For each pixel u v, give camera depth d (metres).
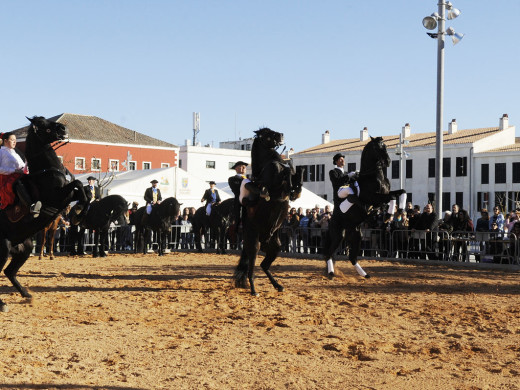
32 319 8.90
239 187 11.88
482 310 10.05
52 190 9.68
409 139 68.00
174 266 19.16
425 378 5.96
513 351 7.16
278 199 11.20
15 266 10.68
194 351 6.95
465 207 61.25
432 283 14.05
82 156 65.19
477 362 6.64
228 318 9.20
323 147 73.69
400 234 21.58
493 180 59.91
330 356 6.84
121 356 6.69
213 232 28.33
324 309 10.05
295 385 5.64
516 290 12.89
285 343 7.43
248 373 6.04
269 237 11.80
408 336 7.97
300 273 16.42
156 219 24.80
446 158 62.50
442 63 22.12
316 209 26.00
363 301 10.98
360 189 13.87
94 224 23.83
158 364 6.34
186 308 10.09
